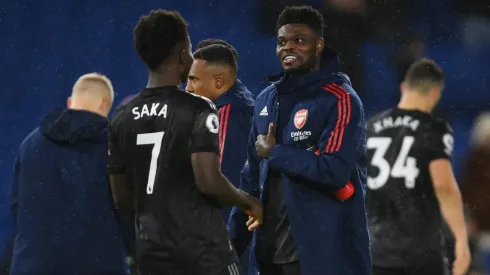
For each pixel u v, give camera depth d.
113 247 15.51
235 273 11.30
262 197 12.77
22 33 37.12
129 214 12.22
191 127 11.01
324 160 11.91
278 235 12.63
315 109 12.33
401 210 16.25
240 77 36.56
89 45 37.34
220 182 10.98
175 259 11.05
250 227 12.88
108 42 37.38
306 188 12.32
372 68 32.00
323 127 12.30
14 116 35.91
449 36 35.81
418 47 32.19
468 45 35.91
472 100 35.84
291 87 12.64
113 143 11.67
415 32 32.84
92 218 15.39
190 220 11.05
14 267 15.42
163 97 11.30
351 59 31.05
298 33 12.53
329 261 12.20
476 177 19.39
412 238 16.16
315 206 12.27
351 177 12.54
